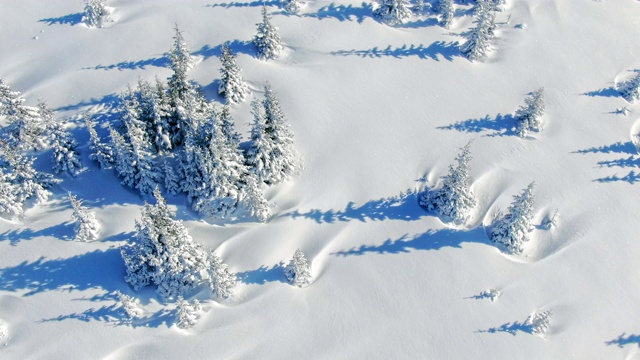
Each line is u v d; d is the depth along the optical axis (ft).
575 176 139.44
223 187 118.73
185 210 124.47
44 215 121.29
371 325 113.09
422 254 122.11
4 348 106.01
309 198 128.67
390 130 142.10
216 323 110.83
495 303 116.88
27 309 109.60
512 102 152.25
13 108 121.80
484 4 148.77
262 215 121.70
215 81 146.82
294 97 145.79
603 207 134.72
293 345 110.22
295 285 116.47
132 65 152.15
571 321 116.88
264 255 119.96
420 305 115.96
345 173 133.18
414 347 111.14
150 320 109.60
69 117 139.95
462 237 124.77
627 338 116.57
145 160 119.44
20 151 127.24
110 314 109.50
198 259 112.88
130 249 116.67
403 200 130.31
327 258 121.49
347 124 142.31
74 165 126.82
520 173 137.80
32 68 153.07
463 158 115.03
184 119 125.29
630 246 129.39
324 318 113.50
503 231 122.42
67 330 107.76
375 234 124.67
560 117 151.02
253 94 146.51
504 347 112.06
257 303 113.80
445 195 124.67
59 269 114.32
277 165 125.29
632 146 147.33
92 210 122.83
